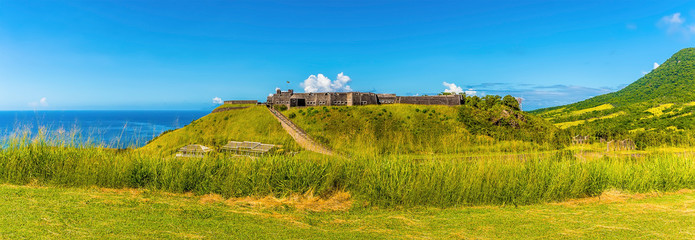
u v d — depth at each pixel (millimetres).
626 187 9000
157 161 8367
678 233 5598
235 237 4859
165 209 6062
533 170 8648
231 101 71500
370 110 57812
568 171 8672
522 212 7020
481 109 55250
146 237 4570
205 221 5516
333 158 8734
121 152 8945
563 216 6699
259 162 8297
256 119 55000
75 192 6957
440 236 5348
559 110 172375
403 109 57469
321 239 5012
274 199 7645
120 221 5172
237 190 7711
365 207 7297
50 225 4777
